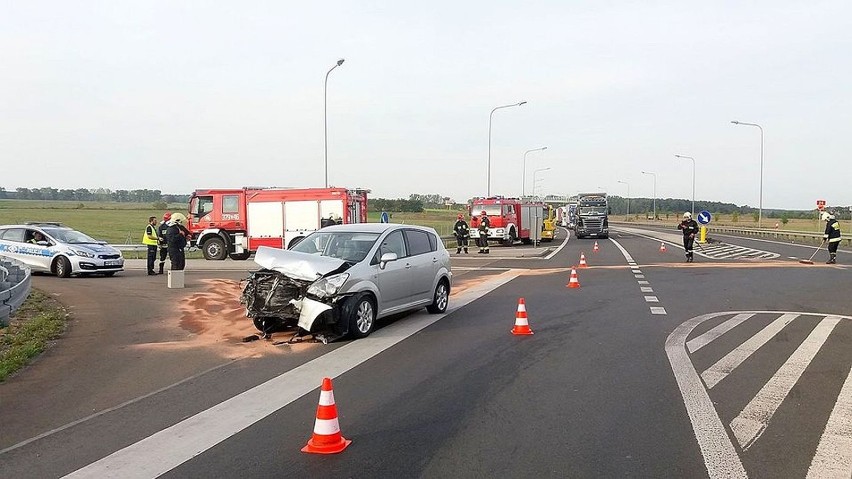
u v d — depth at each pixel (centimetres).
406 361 850
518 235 4041
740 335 1016
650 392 693
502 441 545
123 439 561
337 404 659
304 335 1019
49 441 558
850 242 4178
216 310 1287
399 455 516
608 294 1548
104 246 2086
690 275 2020
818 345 938
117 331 1075
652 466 489
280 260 1025
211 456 519
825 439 545
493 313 1263
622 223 10706
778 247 3750
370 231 1145
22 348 913
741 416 609
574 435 559
